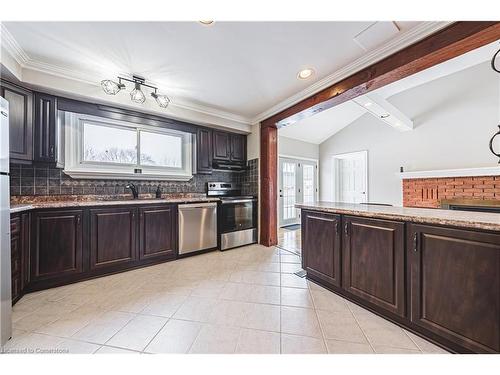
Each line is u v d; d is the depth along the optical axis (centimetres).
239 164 410
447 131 404
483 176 355
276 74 243
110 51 199
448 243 129
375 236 169
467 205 369
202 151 362
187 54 206
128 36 179
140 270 260
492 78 360
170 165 340
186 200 307
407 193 445
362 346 137
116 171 290
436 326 134
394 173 473
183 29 172
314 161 631
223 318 166
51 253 210
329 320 164
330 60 216
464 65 326
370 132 518
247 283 227
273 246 371
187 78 251
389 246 159
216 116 359
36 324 157
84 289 211
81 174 266
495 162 356
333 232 204
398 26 171
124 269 257
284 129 529
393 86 389
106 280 231
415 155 444
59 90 225
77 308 178
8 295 140
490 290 113
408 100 452
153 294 202
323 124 543
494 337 112
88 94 242
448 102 402
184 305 184
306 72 238
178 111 316
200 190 387
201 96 300
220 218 345
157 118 312
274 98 308
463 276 123
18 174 235
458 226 124
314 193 630
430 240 137
